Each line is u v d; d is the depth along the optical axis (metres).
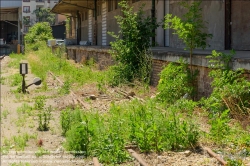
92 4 31.08
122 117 8.34
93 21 32.59
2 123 9.66
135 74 14.20
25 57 36.25
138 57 14.57
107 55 19.19
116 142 6.68
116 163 6.27
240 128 7.40
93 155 6.71
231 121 7.89
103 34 29.59
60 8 34.97
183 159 6.20
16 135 8.45
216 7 14.46
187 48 10.48
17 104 12.38
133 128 7.09
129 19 14.75
